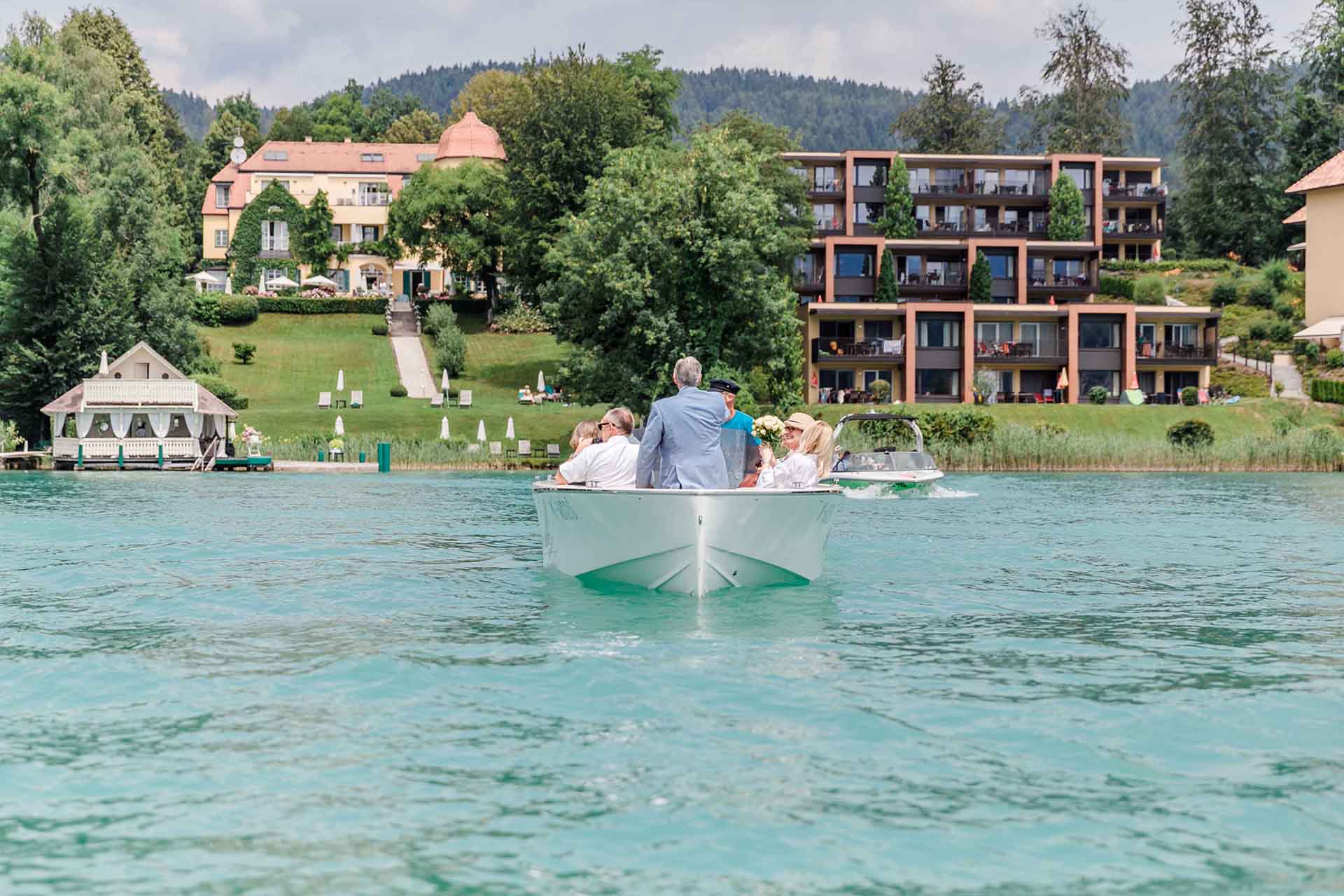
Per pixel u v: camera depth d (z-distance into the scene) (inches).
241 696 318.3
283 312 3686.0
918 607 474.3
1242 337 3250.5
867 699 315.0
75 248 2377.0
